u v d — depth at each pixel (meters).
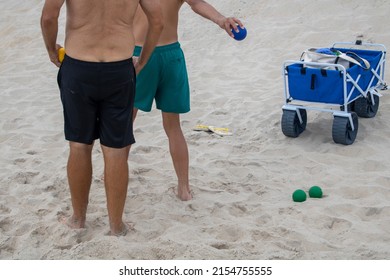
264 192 6.29
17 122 8.64
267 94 9.23
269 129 7.96
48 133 8.18
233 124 8.30
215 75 10.32
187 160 6.11
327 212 5.75
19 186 6.39
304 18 11.78
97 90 4.93
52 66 11.43
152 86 5.77
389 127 7.78
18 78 10.81
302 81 7.39
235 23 5.76
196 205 6.00
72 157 5.21
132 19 4.98
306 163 6.95
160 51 5.66
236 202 6.04
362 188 6.18
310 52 7.62
